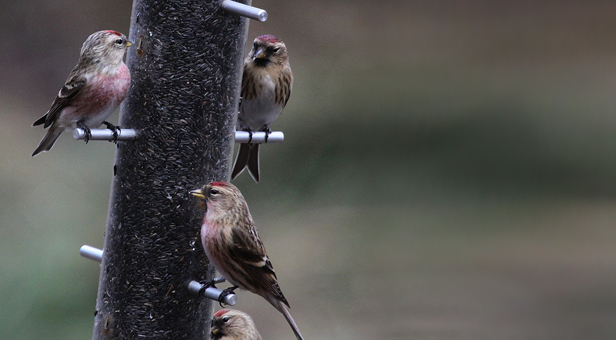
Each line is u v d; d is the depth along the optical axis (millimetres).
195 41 7840
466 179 16516
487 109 17156
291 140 15844
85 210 13891
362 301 14367
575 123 17562
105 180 14367
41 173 14367
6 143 15039
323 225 15078
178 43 7809
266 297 7496
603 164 17281
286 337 13672
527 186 16906
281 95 9531
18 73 16281
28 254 13023
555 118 17516
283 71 9500
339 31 17156
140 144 7801
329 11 17359
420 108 16688
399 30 17188
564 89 17859
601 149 17469
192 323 7855
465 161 16609
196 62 7855
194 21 7832
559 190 17000
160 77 7809
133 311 7848
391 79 16719
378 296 14453
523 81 17516
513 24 17703
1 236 13188
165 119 7820
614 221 16625
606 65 18125
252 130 9539
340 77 16719
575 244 16297
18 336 12031
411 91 16703
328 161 15812
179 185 7840
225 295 7551
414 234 15484
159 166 7809
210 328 8023
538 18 18016
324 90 16469
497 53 17438
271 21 17141
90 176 14367
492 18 17516
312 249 14789
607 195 17172
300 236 14812
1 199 13883
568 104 17766
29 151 14906
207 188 7480
